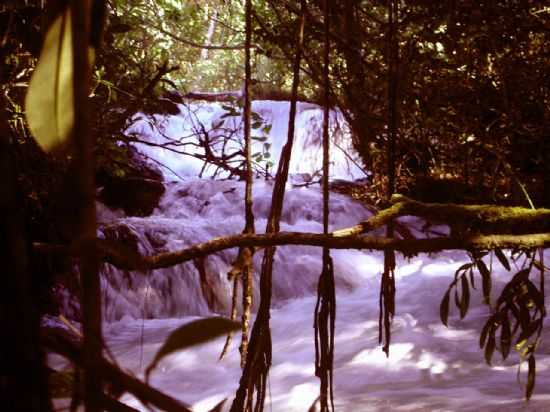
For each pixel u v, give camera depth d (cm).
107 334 630
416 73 403
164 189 953
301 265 772
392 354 476
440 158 630
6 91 270
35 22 104
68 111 49
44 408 44
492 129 557
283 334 582
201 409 412
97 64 391
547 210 116
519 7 432
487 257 711
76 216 45
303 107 1188
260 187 984
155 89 449
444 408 371
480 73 484
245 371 107
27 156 221
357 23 321
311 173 1060
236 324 50
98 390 45
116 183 924
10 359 43
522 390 389
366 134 297
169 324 670
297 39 109
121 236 768
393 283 126
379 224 111
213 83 1416
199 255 89
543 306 128
